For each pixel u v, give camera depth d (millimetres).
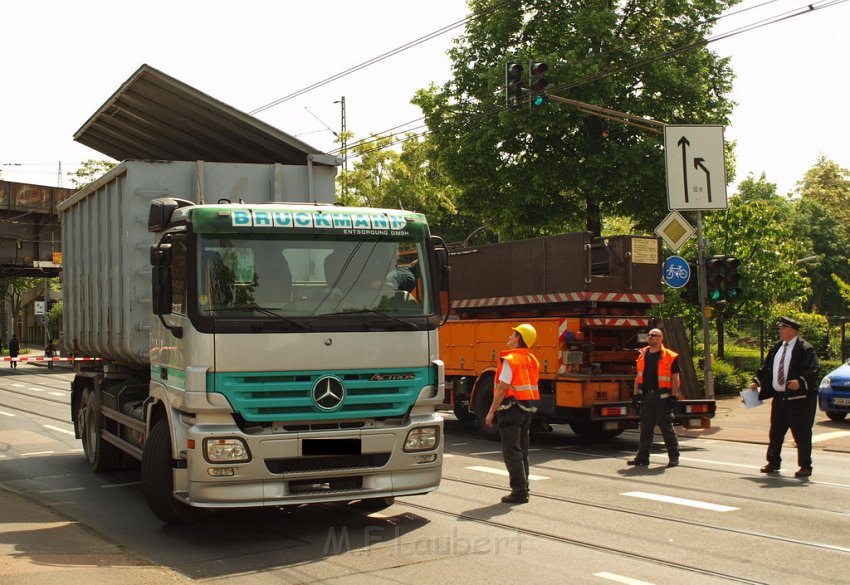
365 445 7746
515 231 28016
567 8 26750
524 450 9633
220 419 7508
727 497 9773
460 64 28297
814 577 6492
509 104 18094
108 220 11078
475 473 11656
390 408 7992
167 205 8305
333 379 7730
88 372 12852
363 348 7863
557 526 8258
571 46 25781
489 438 15750
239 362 7469
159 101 10672
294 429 7641
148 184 9953
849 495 9898
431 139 29469
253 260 7762
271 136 10242
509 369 9453
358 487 7812
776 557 7082
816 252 70750
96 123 12281
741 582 6359
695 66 26359
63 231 14234
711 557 7082
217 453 7348
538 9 27141
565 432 17578
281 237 7887
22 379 35719
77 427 13609
